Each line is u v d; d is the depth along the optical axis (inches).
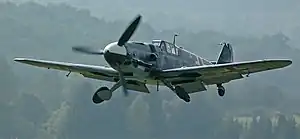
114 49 2738.7
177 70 2849.4
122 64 2768.2
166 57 2915.8
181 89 2913.4
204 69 2817.4
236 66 2768.2
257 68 2783.0
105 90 2864.2
